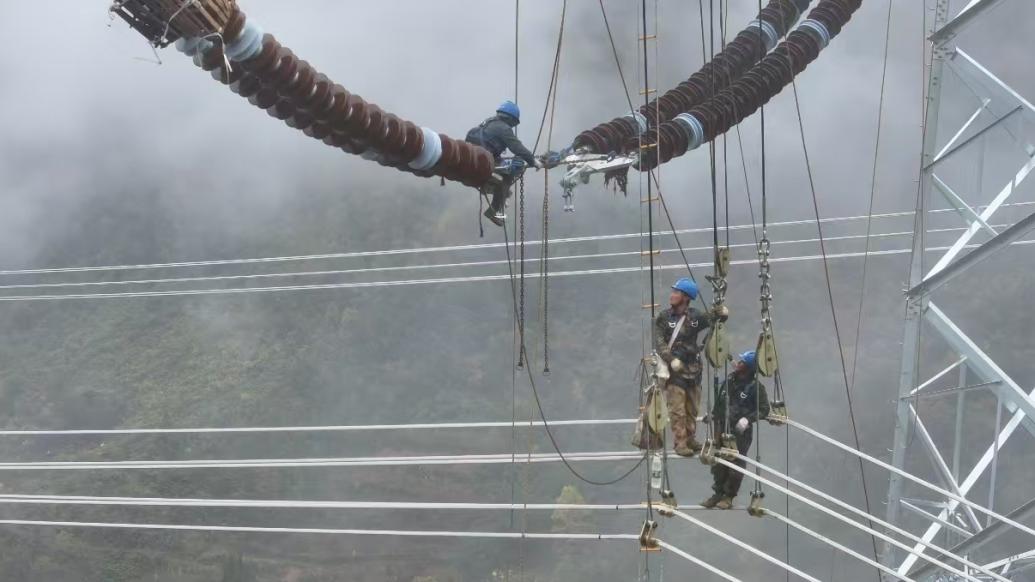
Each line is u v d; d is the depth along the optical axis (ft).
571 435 224.94
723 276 43.42
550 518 207.00
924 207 60.44
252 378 250.98
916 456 200.44
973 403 207.51
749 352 46.09
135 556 208.64
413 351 254.88
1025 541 177.78
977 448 198.70
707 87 57.26
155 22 32.58
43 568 203.82
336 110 39.04
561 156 48.57
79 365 262.26
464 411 236.63
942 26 60.08
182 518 220.43
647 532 40.88
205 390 248.73
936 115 60.39
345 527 215.31
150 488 226.17
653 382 41.24
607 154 48.93
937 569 57.72
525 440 226.38
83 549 209.36
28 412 249.34
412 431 233.55
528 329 250.37
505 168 45.55
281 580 202.08
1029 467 193.16
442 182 44.78
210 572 204.33
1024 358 209.56
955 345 57.93
